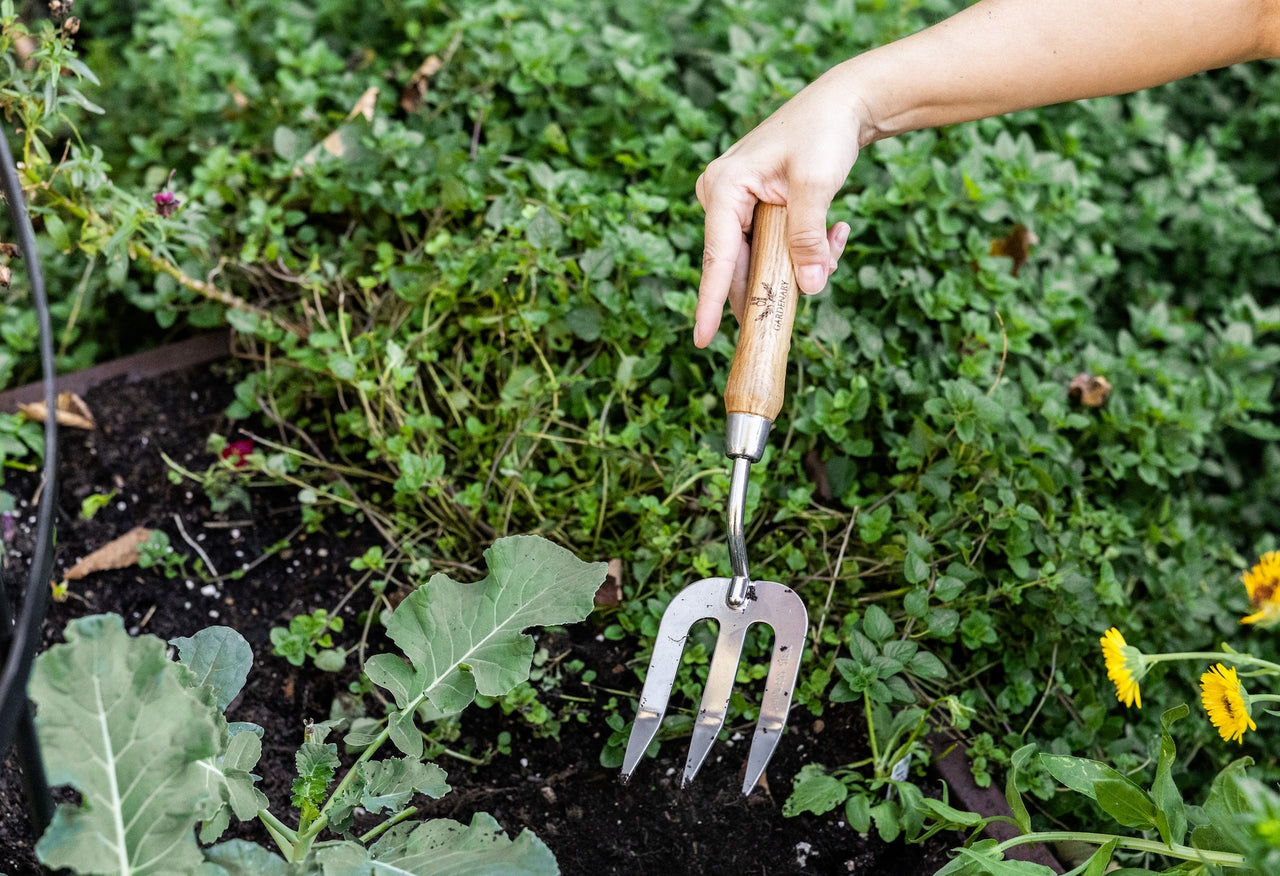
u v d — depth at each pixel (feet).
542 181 3.88
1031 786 3.30
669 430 3.63
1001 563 3.65
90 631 2.60
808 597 3.54
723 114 4.41
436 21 4.57
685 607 3.19
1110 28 3.11
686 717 3.35
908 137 4.22
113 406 3.91
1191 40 3.10
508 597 3.04
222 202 3.92
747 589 3.16
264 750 3.38
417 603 3.03
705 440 3.65
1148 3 3.08
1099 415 3.98
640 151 4.12
